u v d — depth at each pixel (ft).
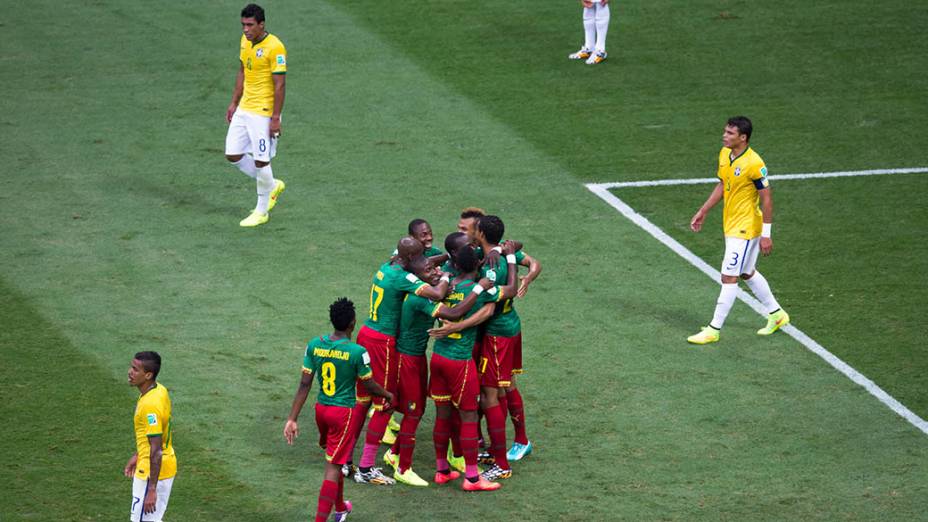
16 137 214.07
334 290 163.73
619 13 282.77
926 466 124.47
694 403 137.28
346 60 253.44
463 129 222.48
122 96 233.14
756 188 148.05
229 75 244.01
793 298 163.43
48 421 129.80
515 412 126.11
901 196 196.13
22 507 114.42
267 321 154.81
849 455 126.62
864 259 174.50
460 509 117.60
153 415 104.53
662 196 196.54
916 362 145.89
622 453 127.34
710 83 244.22
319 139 217.36
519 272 170.60
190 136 217.15
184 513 114.83
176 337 150.10
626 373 143.95
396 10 282.36
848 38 266.98
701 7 286.25
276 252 175.42
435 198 194.08
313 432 131.03
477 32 270.46
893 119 227.61
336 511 114.21
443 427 122.01
